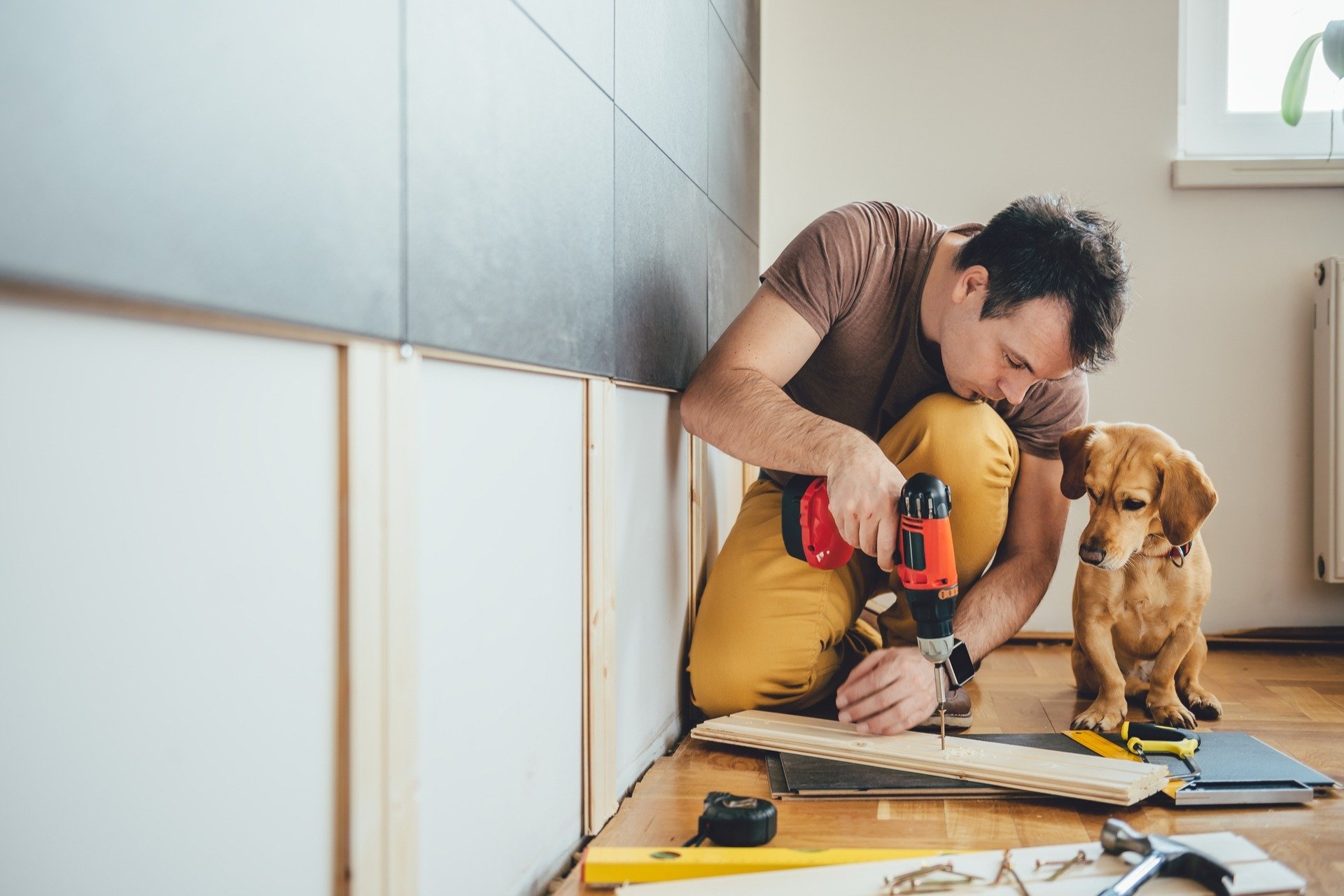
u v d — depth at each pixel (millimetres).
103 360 443
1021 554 1459
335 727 606
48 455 418
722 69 1835
